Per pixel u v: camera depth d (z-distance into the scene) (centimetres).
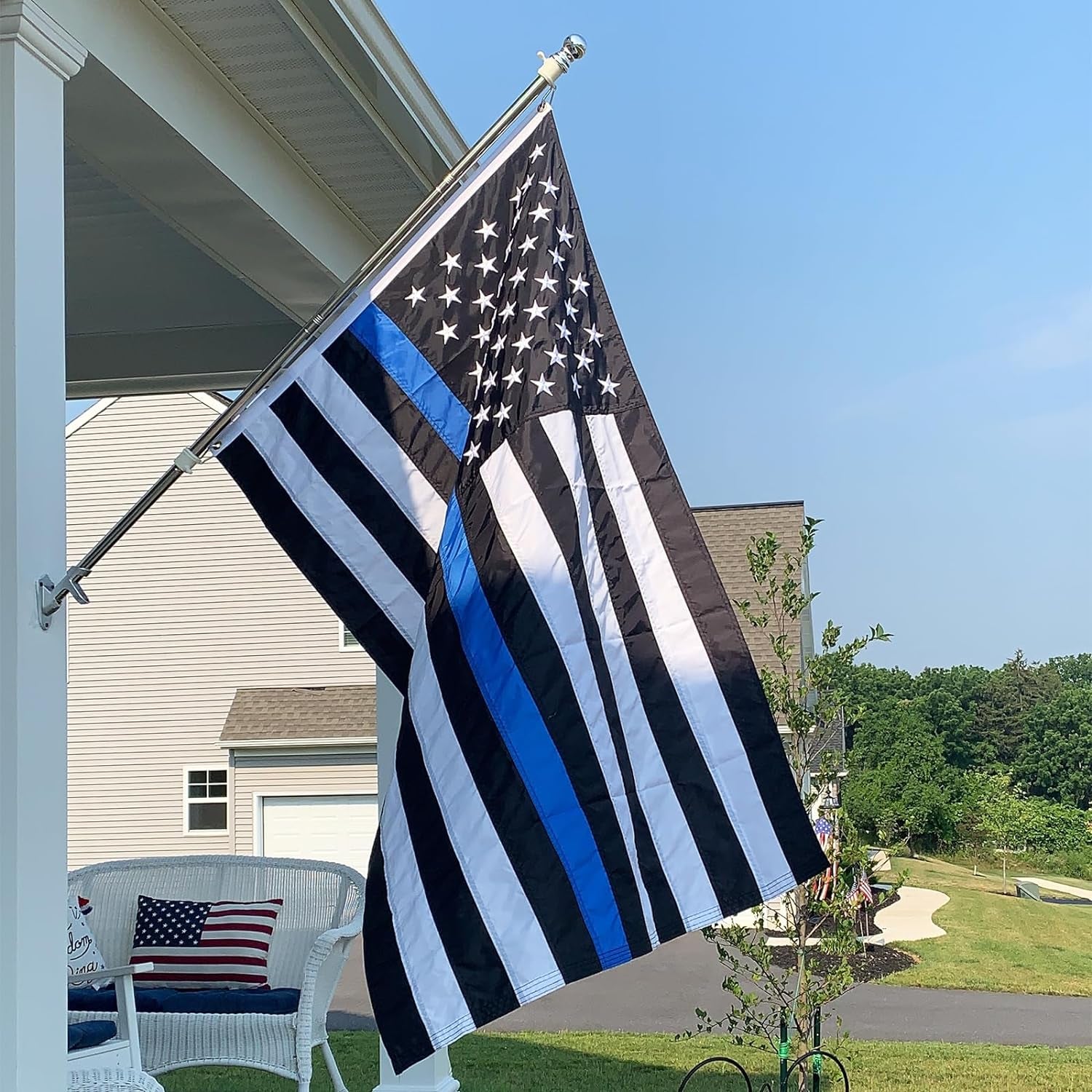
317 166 490
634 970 1168
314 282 533
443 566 292
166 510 2120
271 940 634
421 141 475
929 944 1269
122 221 591
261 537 2094
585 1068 754
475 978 267
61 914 296
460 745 280
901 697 5678
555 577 288
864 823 1530
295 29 390
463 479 298
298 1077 542
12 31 304
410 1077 609
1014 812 2703
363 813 1970
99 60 343
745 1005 538
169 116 385
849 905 531
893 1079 717
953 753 5638
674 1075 734
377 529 308
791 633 1666
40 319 305
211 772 2058
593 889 275
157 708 2086
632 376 308
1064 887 1911
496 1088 695
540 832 276
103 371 718
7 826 282
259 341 705
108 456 2127
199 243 489
